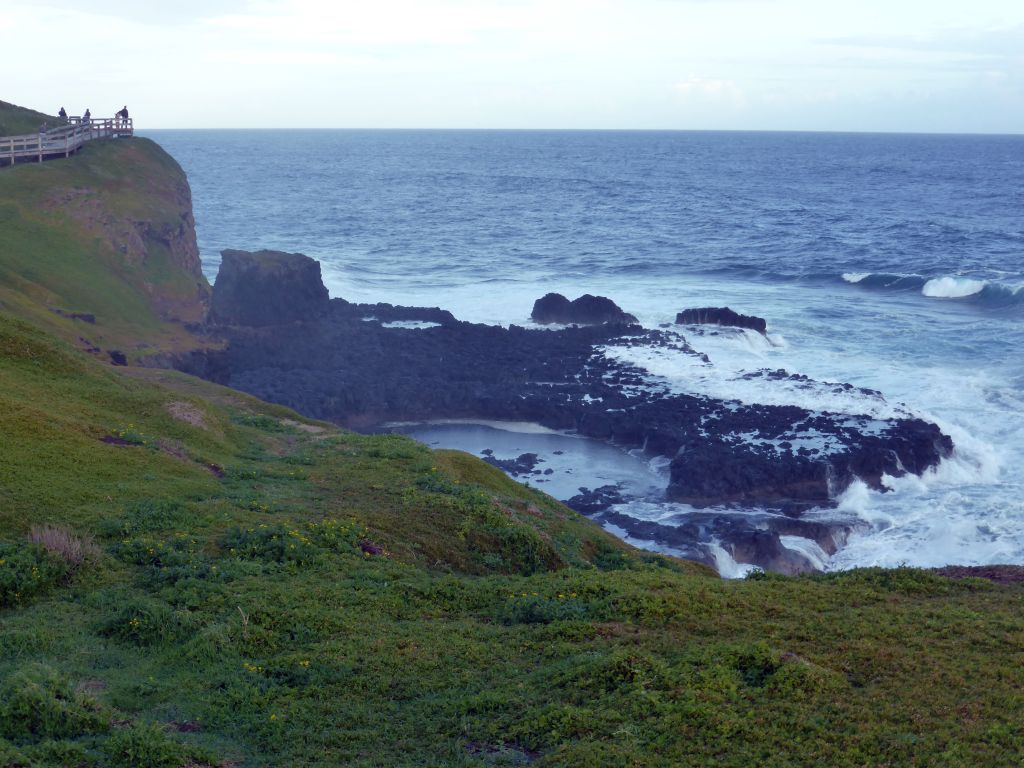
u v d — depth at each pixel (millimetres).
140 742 11047
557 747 11367
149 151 70000
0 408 23281
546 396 49188
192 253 63438
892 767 10570
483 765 11031
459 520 22594
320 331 58750
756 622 15398
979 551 33000
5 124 68875
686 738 11398
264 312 58625
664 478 40562
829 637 14516
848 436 41031
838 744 11125
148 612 14719
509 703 12602
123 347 45094
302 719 12406
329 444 29469
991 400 47719
